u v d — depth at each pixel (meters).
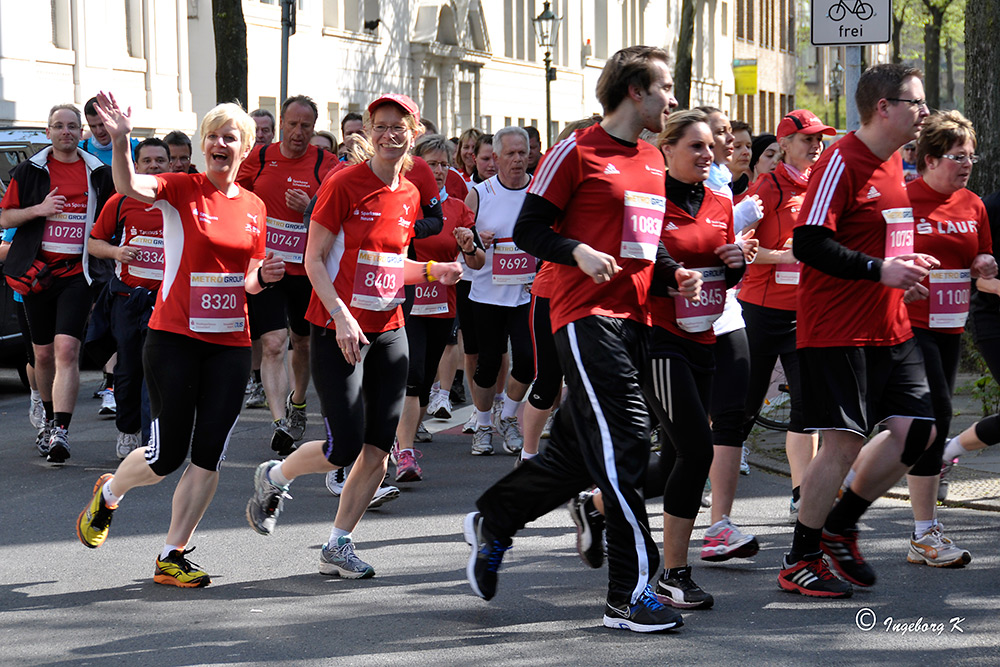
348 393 8.59
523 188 12.99
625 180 7.41
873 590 8.42
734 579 8.74
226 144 8.56
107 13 31.94
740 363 9.19
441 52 47.56
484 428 13.73
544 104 58.19
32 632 7.67
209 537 10.02
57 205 12.87
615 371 7.34
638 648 7.25
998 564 9.05
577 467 7.85
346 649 7.30
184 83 35.16
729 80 81.62
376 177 8.74
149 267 12.54
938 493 10.81
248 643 7.42
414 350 12.20
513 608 8.09
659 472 8.33
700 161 7.99
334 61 41.34
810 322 8.12
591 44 62.62
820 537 8.32
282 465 8.84
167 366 8.54
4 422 15.90
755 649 7.22
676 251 7.94
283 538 10.00
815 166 8.02
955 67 111.38
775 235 10.12
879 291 8.04
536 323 11.03
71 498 11.52
